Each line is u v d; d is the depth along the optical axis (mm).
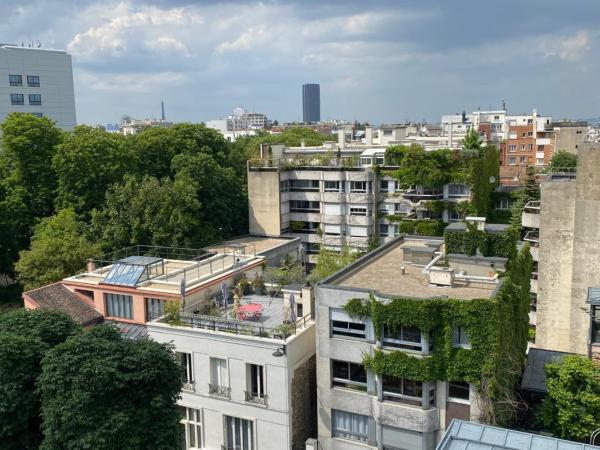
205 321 40156
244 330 38906
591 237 50344
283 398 37406
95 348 30656
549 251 53812
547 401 36062
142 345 32531
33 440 31266
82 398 28828
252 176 87812
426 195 80000
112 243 68312
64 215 67938
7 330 33281
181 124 95000
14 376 30281
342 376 37188
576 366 35312
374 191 83688
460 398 34156
